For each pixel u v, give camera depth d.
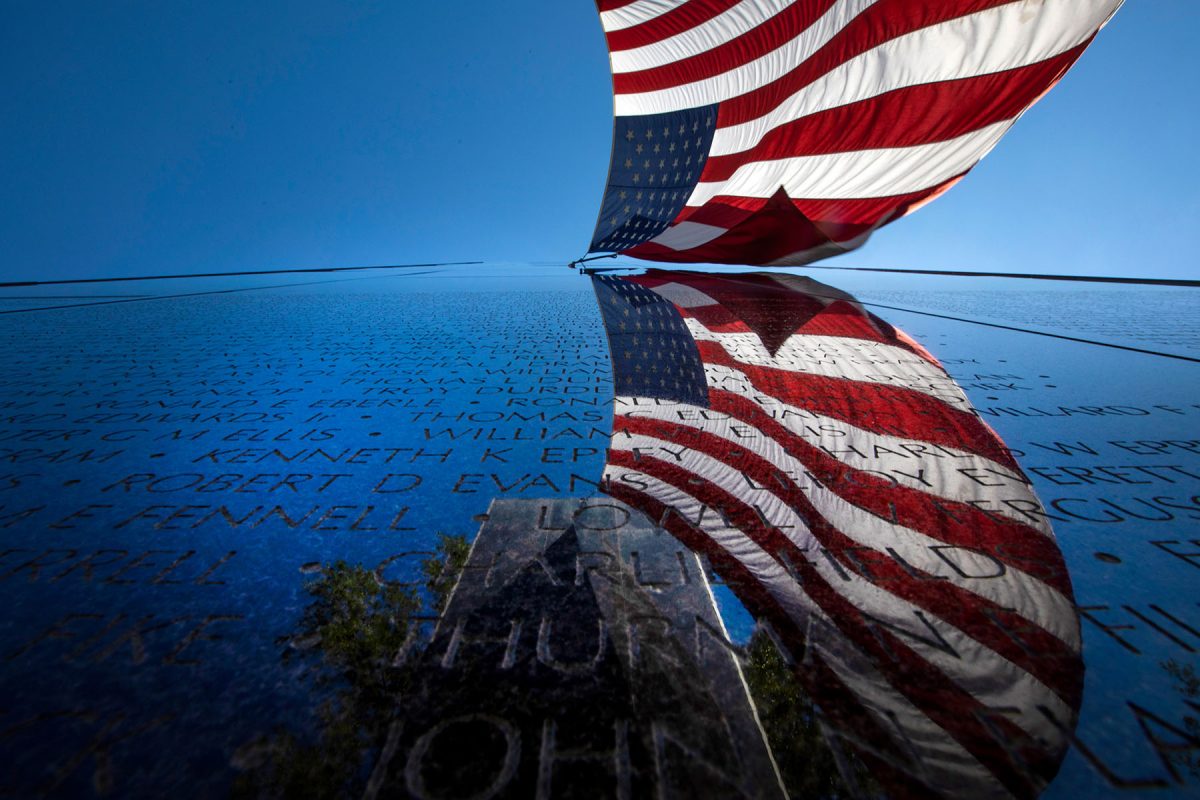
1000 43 8.48
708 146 13.81
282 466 2.56
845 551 1.84
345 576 1.69
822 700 1.24
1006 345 5.25
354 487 2.33
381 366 4.61
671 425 3.08
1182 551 1.82
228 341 5.88
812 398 3.58
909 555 1.81
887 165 10.93
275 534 1.95
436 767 1.07
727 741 1.13
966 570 1.72
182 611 1.54
